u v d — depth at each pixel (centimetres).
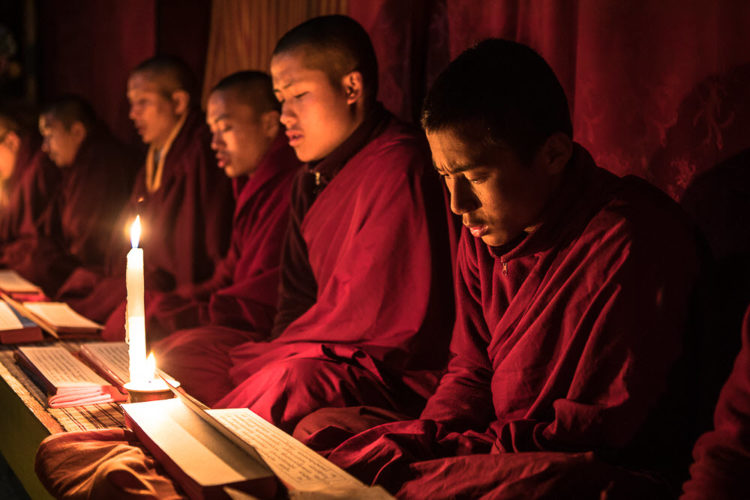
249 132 318
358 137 246
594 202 161
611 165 213
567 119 165
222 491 131
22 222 525
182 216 360
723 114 189
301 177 266
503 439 157
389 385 209
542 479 137
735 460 126
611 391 150
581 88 219
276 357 232
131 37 505
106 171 453
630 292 150
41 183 510
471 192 167
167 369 251
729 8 186
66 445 166
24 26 635
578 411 149
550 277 163
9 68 624
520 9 242
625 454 152
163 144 388
